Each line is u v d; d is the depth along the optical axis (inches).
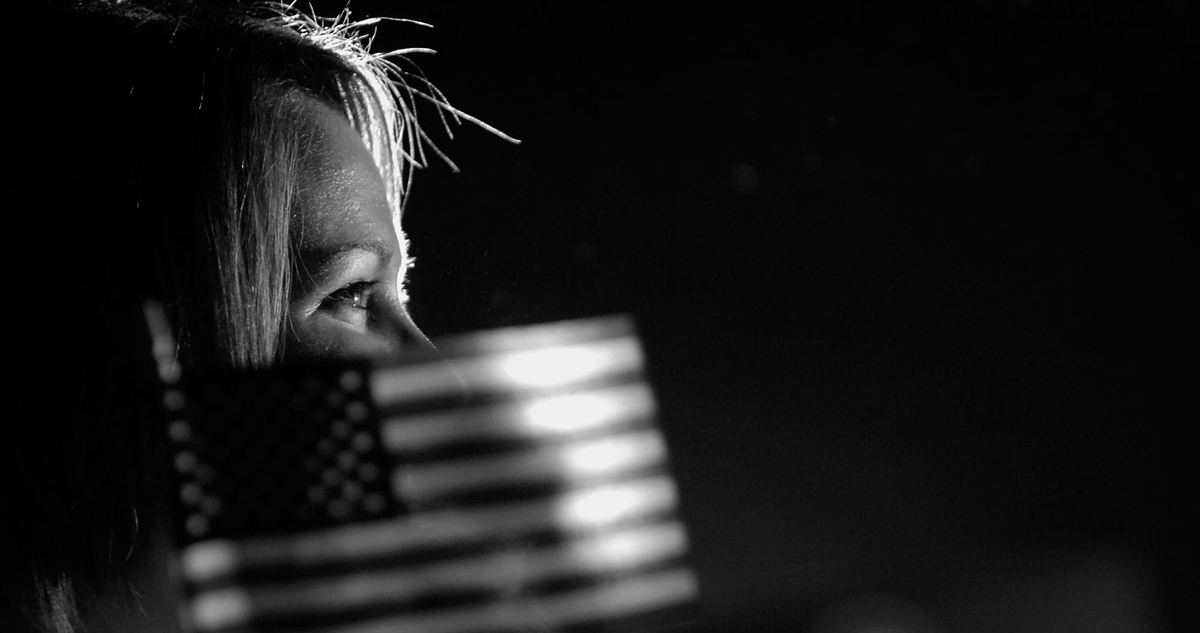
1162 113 71.0
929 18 67.8
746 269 62.2
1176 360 71.6
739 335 61.8
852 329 64.8
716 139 62.4
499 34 55.1
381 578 43.2
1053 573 67.7
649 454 57.9
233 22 44.8
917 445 65.2
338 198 44.9
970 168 68.2
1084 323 69.8
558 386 55.6
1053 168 69.8
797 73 64.7
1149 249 70.0
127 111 41.9
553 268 56.3
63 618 38.8
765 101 63.9
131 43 42.7
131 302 41.1
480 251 53.7
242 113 43.1
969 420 66.5
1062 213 70.1
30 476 39.3
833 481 63.2
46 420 39.7
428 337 51.8
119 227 41.3
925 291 66.5
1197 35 71.3
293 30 46.5
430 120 52.6
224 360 41.9
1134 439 69.4
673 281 60.3
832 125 65.6
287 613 41.5
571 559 54.7
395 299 47.6
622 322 58.2
